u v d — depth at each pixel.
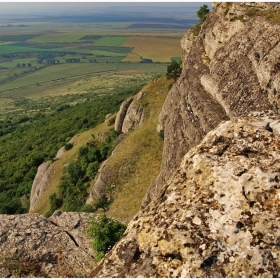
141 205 36.19
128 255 8.59
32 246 17.48
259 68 23.98
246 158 9.23
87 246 17.55
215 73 30.30
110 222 17.61
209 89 30.48
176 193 9.27
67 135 95.06
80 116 108.62
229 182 8.71
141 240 8.66
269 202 8.15
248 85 24.91
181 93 37.75
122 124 68.75
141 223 9.20
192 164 9.77
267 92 22.70
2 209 70.94
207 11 60.38
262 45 25.08
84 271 16.11
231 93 26.48
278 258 7.35
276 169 8.76
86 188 55.03
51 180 67.06
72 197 54.50
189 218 8.24
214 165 9.27
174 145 34.00
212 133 10.51
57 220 19.66
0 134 141.88
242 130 10.14
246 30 29.67
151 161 46.09
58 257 16.89
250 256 7.39
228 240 7.70
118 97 124.81
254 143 9.71
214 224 8.01
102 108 110.19
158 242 8.19
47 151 90.19
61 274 15.95
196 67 37.59
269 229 7.70
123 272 8.20
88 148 67.50
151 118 57.41
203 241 7.73
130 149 49.38
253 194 8.32
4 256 16.92
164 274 7.65
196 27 59.34
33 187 73.12
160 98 63.88
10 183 80.81
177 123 35.38
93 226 17.09
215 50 35.88
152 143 48.81
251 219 7.93
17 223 19.23
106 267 8.54
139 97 66.56
